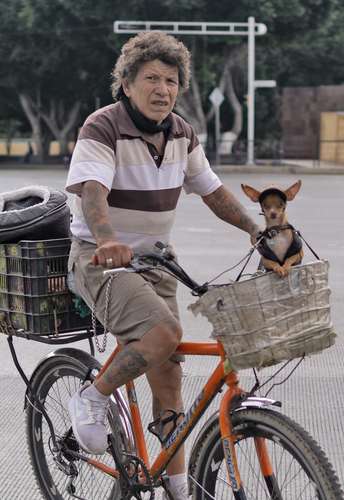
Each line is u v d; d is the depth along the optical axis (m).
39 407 4.23
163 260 3.38
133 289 3.51
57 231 4.12
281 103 43.44
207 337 7.55
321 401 5.95
